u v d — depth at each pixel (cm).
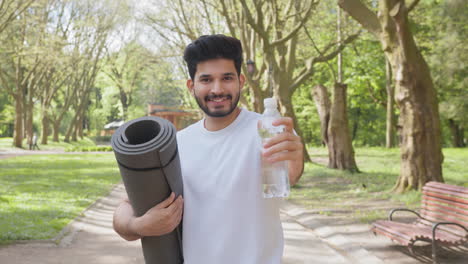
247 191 153
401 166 1007
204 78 154
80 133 5606
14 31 2977
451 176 1383
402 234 513
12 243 556
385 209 818
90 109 6838
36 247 545
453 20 2259
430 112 962
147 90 5881
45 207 814
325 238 616
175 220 136
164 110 5259
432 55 2469
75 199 930
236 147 158
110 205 898
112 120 7200
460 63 2361
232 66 154
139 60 3247
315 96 1791
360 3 984
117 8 3475
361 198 964
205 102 156
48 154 2945
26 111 4803
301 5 1642
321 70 3250
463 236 489
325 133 1744
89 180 1320
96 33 3841
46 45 2956
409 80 955
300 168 140
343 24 1770
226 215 152
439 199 575
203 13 2064
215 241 152
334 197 992
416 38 2077
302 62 2427
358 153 2677
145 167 122
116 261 504
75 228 662
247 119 165
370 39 1870
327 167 1733
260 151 155
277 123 135
